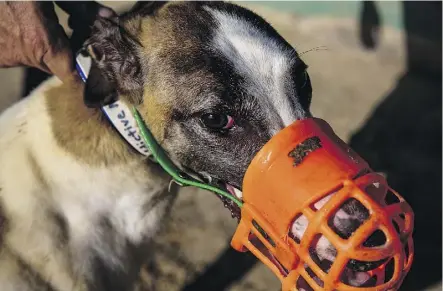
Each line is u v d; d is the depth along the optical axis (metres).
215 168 0.64
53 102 0.67
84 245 0.67
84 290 0.67
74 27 0.74
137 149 0.66
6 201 0.66
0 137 0.69
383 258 0.56
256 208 0.60
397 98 1.22
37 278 0.66
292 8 1.35
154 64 0.64
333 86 1.23
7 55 0.72
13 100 1.13
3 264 0.65
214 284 0.92
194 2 0.68
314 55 1.28
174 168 0.67
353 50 1.31
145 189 0.69
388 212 0.57
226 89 0.62
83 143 0.66
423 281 0.94
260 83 0.62
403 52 1.30
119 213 0.69
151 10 0.68
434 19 1.32
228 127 0.63
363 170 0.58
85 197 0.67
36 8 0.70
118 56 0.65
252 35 0.64
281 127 0.62
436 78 1.28
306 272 0.59
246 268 0.94
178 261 0.94
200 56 0.63
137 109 0.65
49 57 0.70
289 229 0.59
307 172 0.58
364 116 1.18
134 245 0.71
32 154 0.67
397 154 1.11
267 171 0.59
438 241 0.99
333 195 0.57
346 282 0.59
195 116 0.63
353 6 1.31
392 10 1.31
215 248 0.96
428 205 1.04
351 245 0.56
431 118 1.18
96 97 0.64
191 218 0.99
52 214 0.66
